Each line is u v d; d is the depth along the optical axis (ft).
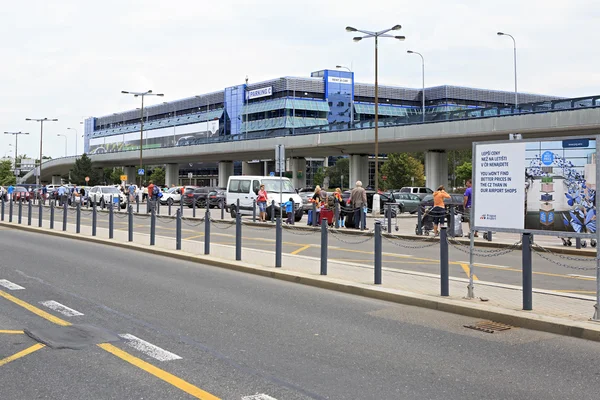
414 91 413.39
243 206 105.19
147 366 19.62
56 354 20.93
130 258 49.32
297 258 47.26
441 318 27.96
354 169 215.72
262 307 30.01
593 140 26.37
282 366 19.90
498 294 31.94
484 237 66.54
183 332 24.47
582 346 23.06
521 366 20.25
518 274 42.42
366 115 386.11
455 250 58.80
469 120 147.33
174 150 261.03
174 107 465.06
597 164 25.84
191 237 69.36
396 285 34.60
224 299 31.99
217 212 134.10
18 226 81.20
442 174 194.49
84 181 323.16
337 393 17.24
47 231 72.79
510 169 28.99
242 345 22.56
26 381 17.99
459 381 18.52
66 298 31.45
